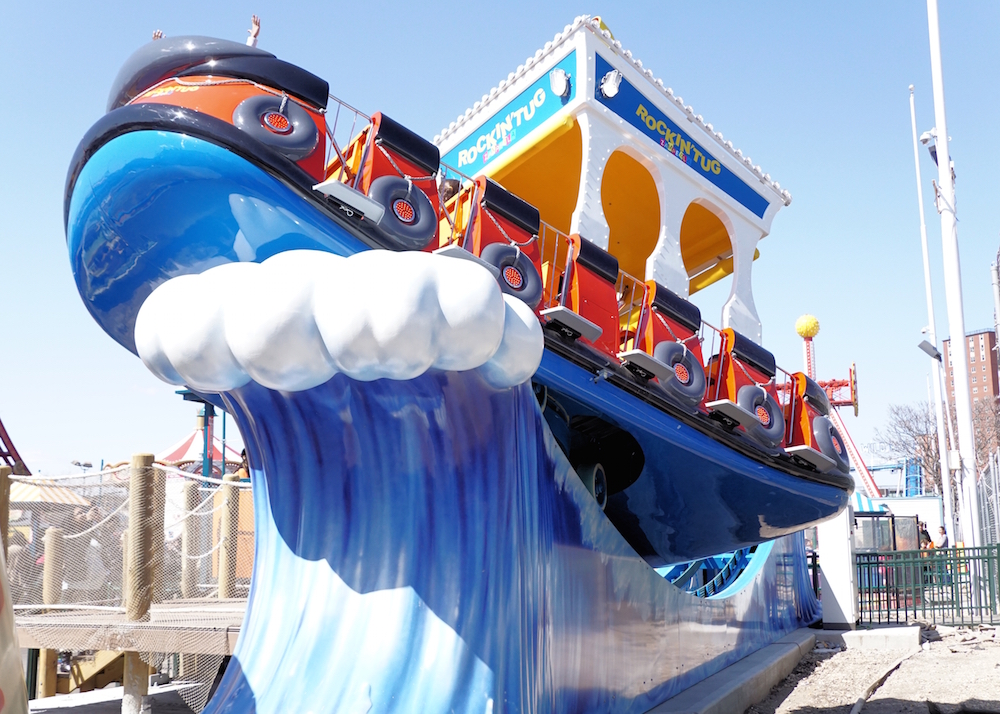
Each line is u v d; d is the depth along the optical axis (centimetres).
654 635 702
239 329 395
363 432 465
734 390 764
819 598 1391
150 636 676
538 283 579
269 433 492
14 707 278
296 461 492
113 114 493
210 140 486
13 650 283
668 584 748
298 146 506
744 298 885
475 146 851
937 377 2795
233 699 459
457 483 461
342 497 478
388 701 425
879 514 1798
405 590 452
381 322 374
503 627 451
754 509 880
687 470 775
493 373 439
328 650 451
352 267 388
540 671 495
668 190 799
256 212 505
